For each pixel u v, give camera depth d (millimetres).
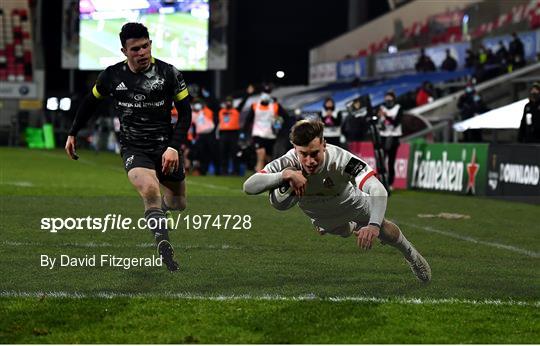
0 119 91500
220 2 76750
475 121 37062
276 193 14422
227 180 45062
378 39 84000
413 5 78688
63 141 89688
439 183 39656
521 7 64938
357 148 44281
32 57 94500
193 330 11852
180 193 17234
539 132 35062
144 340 11312
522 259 18703
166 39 75688
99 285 14602
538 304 13867
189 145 51125
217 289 14422
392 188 40688
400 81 68500
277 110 44656
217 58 76938
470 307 13555
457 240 22000
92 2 78000
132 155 16156
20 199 29625
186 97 16109
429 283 15312
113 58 78125
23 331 11703
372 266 16594
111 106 85875
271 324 12203
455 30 72875
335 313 12891
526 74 55719
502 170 35219
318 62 94375
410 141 45750
